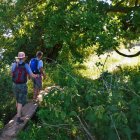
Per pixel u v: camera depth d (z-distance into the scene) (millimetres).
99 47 14305
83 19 13852
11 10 16328
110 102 6465
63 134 6961
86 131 6547
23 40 19062
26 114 11719
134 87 6758
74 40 15375
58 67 7996
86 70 21406
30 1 16719
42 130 7164
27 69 10812
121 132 6234
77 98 6906
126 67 20672
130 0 17844
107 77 7160
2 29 16891
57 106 6820
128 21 16844
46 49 21453
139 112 6285
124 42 18750
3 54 19125
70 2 14961
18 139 7992
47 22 15711
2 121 11438
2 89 12148
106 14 15477
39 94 13102
